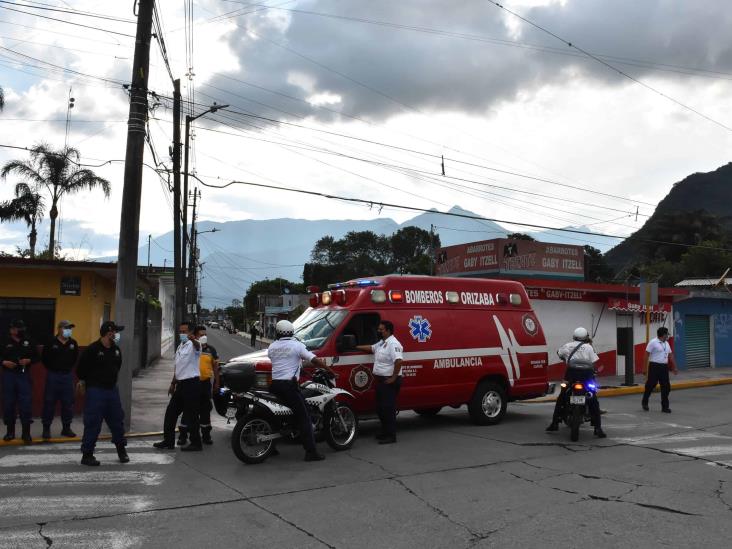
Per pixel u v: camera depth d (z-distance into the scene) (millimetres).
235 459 8617
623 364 22812
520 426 11672
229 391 9508
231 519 5930
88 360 8188
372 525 5773
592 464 8398
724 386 20609
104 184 32781
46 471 7820
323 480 7453
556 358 20734
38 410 12359
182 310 22844
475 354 11625
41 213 31984
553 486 7211
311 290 11609
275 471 7902
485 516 6051
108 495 6711
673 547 5215
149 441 10211
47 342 10078
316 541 5340
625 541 5359
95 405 8156
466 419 12539
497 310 12227
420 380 10891
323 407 9094
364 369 10312
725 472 7957
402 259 100438
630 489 7078
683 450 9391
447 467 8188
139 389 18031
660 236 74750
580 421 10180
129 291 11227
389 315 10766
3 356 9703
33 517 5938
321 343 10125
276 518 5969
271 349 8570
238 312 143500
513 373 12125
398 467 8172
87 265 13781
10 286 14031
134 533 5504
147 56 11719
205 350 9938
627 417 12977
